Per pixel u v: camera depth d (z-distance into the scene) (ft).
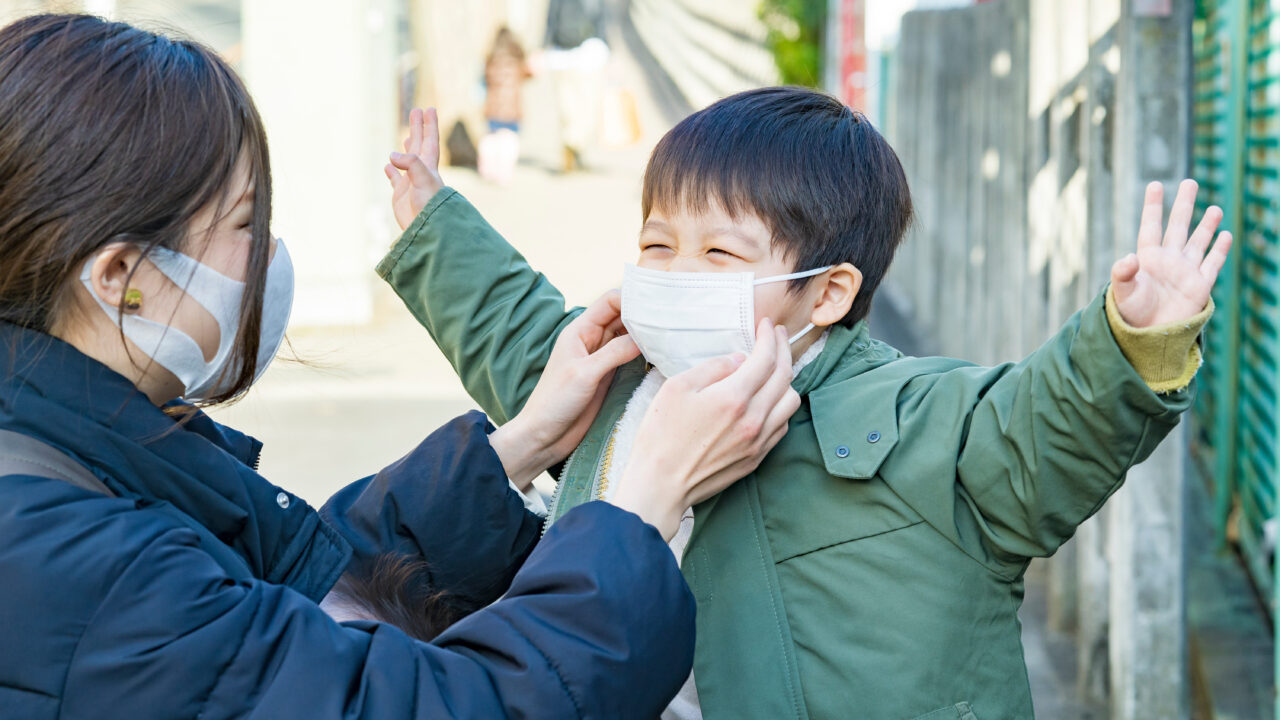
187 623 3.75
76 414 3.99
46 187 3.76
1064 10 11.77
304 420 19.42
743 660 4.98
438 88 49.24
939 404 5.04
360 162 26.18
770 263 5.18
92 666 3.68
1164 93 9.25
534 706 3.91
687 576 5.22
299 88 25.81
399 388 21.53
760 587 5.06
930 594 4.88
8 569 3.67
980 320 18.02
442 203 6.32
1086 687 11.07
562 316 6.25
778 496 5.20
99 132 3.79
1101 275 10.30
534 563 4.25
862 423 5.09
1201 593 13.37
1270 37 12.96
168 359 4.12
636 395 5.59
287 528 4.67
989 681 4.93
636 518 4.33
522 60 48.49
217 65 4.14
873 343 5.78
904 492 4.94
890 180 5.51
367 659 3.96
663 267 5.37
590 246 34.99
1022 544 4.81
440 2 48.55
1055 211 12.01
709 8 69.77
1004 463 4.73
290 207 26.12
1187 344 4.31
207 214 4.02
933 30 23.30
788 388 4.91
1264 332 13.03
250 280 4.13
